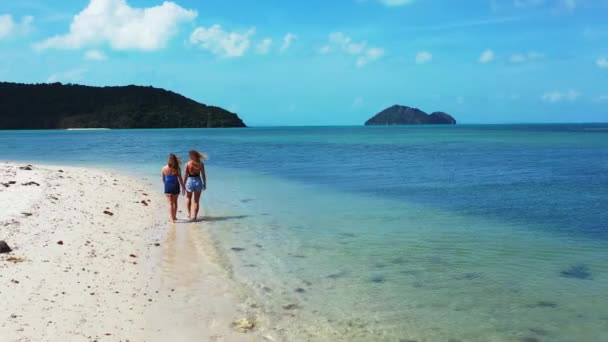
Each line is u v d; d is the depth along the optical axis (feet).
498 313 23.12
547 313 23.08
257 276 28.19
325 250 33.83
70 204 44.68
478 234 38.52
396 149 167.73
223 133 433.07
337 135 374.63
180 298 24.26
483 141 235.40
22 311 20.16
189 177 43.09
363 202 53.67
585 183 70.23
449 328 21.52
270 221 43.47
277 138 297.53
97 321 20.35
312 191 62.34
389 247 34.68
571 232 39.09
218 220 43.80
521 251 33.60
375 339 20.48
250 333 20.72
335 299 24.82
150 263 29.71
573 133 379.14
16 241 29.96
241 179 75.82
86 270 26.58
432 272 29.01
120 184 64.23
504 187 65.92
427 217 45.16
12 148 172.35
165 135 354.54
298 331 21.09
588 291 25.82
